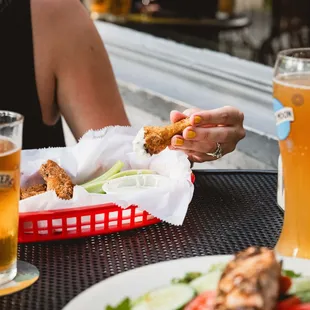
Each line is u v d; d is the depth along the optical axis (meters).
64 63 1.70
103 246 0.97
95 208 1.00
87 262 0.91
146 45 2.63
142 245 0.97
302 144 0.83
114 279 0.78
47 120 1.78
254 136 1.72
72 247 0.96
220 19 4.01
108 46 2.81
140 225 1.04
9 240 0.84
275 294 0.68
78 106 1.71
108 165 1.23
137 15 3.90
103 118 1.70
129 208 1.02
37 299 0.80
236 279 0.68
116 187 1.14
